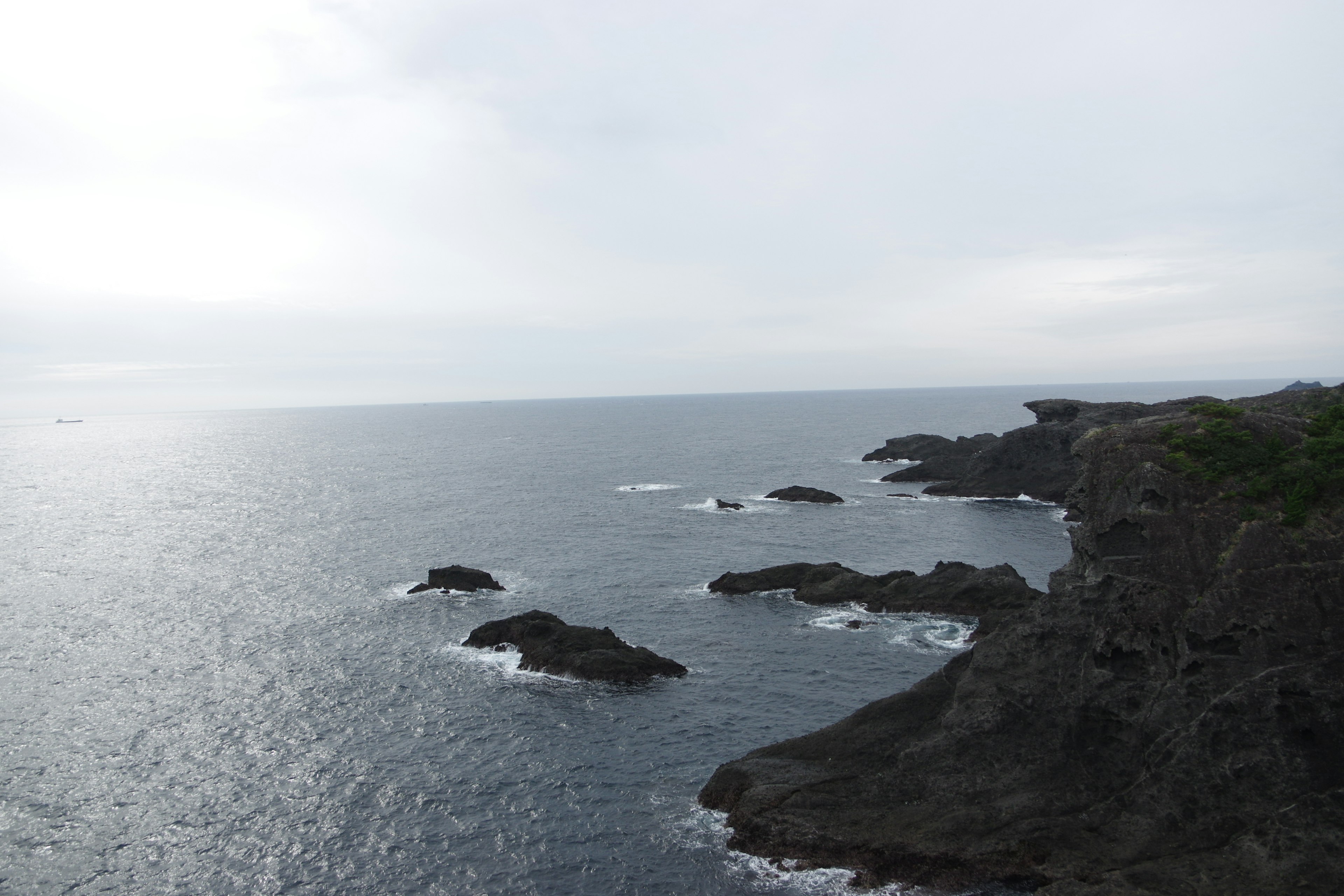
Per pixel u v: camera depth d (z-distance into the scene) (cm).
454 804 3731
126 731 4491
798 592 7000
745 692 4950
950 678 3884
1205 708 3031
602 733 4416
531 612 6009
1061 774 3247
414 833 3500
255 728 4528
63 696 4972
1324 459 3256
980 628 5859
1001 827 3084
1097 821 3022
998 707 3475
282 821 3600
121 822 3597
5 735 4441
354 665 5488
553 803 3719
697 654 5634
